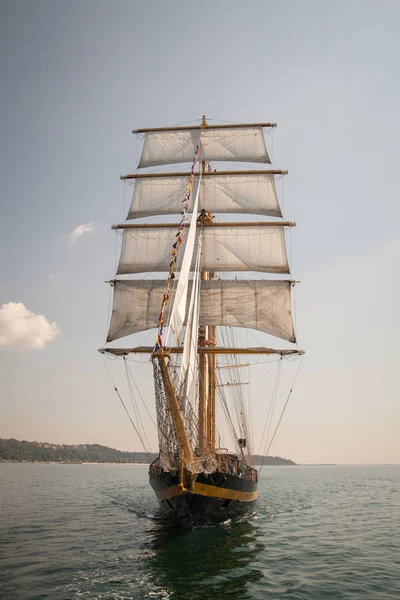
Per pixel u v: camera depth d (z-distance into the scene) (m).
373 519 33.75
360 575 18.17
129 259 43.06
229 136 47.66
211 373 39.75
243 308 40.69
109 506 39.84
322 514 36.44
